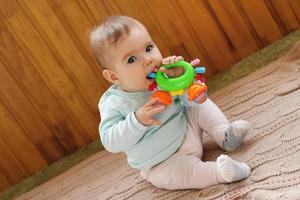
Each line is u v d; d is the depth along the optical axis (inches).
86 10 62.3
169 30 63.9
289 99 50.1
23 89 64.7
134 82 43.8
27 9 61.6
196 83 42.3
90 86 65.6
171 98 42.7
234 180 41.4
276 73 57.0
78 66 64.5
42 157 68.3
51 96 65.5
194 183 43.8
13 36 62.4
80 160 66.9
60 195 59.5
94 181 58.2
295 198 34.9
